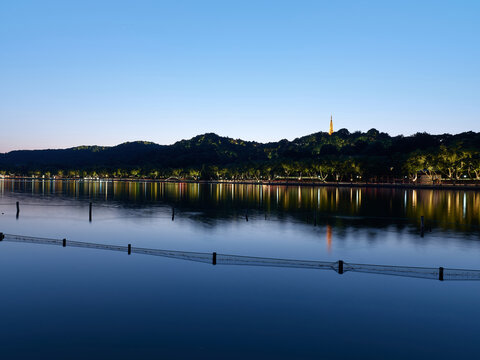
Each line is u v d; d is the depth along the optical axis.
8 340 19.05
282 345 18.70
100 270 31.36
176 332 20.02
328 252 39.28
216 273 30.67
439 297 25.20
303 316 22.08
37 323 20.95
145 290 26.44
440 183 174.62
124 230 53.75
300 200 109.81
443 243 43.69
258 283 28.06
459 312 22.70
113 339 19.19
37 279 28.88
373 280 28.83
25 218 66.12
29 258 35.47
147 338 19.31
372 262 34.84
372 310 22.98
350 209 82.62
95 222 61.72
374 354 17.91
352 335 19.80
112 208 85.06
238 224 59.91
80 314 22.22
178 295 25.42
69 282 28.11
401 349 18.36
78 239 46.72
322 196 126.69
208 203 100.31
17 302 24.03
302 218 67.44
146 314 22.25
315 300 24.59
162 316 21.98
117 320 21.39
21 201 103.25
